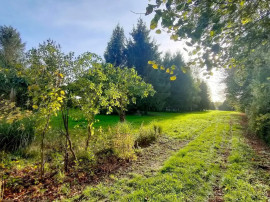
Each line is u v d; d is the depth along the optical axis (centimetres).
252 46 194
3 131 429
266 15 167
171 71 166
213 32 129
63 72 330
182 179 287
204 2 127
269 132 513
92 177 311
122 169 348
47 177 306
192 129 779
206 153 420
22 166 349
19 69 289
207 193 250
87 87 367
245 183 272
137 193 249
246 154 416
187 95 2267
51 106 276
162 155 434
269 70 524
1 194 239
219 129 777
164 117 1379
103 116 1439
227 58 189
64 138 501
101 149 442
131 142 440
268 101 559
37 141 473
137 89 782
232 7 128
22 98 703
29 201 234
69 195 251
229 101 1382
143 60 1833
